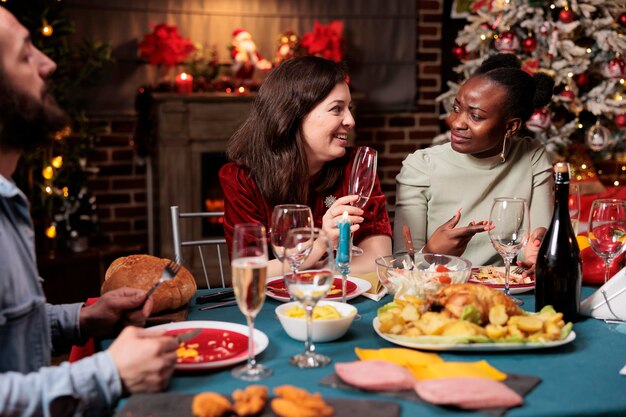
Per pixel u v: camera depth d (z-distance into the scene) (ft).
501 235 5.57
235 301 5.82
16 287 4.33
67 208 14.64
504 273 6.37
